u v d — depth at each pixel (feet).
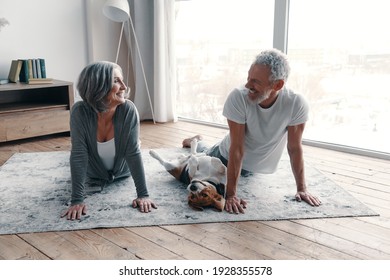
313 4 10.26
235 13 12.00
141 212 6.32
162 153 9.75
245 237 5.58
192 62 13.42
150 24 13.47
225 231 5.76
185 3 13.06
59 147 10.47
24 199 6.86
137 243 5.40
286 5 10.43
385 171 8.54
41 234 5.64
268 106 6.32
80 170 6.31
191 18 13.05
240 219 6.11
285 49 10.77
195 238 5.54
